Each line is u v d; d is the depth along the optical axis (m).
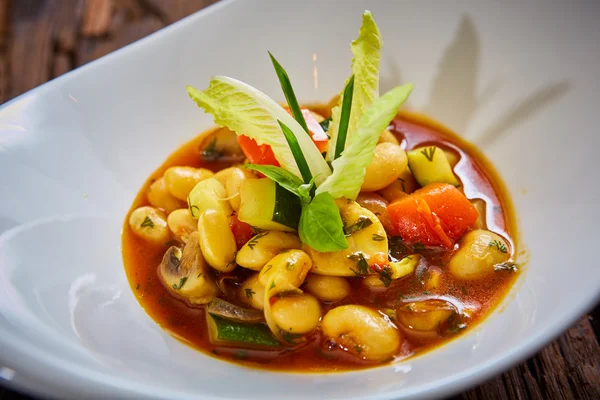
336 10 0.33
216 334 0.25
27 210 0.26
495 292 0.26
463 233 0.28
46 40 0.40
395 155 0.28
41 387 0.20
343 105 0.25
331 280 0.26
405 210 0.27
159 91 0.32
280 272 0.25
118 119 0.31
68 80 0.29
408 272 0.26
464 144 0.31
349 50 0.33
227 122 0.27
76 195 0.28
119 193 0.30
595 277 0.22
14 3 0.43
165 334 0.26
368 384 0.22
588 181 0.26
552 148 0.28
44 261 0.25
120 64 0.31
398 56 0.33
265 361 0.24
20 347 0.20
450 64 0.32
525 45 0.30
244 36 0.33
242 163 0.32
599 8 0.28
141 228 0.29
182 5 0.42
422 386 0.20
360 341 0.24
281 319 0.24
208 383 0.22
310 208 0.25
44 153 0.28
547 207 0.27
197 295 0.26
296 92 0.34
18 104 0.28
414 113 0.33
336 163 0.25
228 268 0.27
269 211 0.26
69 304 0.24
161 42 0.32
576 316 0.21
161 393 0.20
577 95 0.28
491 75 0.31
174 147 0.32
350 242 0.26
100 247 0.28
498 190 0.30
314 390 0.22
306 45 0.33
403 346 0.24
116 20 0.41
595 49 0.28
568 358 0.26
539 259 0.26
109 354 0.22
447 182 0.29
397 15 0.32
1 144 0.27
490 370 0.20
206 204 0.28
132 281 0.28
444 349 0.24
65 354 0.21
